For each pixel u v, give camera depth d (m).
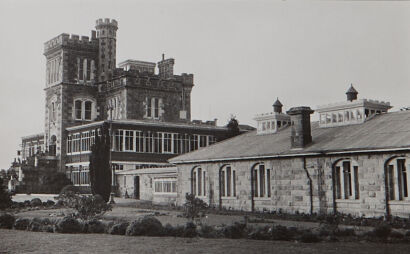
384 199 28.09
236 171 38.78
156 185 51.75
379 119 33.97
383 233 20.09
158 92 77.62
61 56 77.38
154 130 66.56
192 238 20.48
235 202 38.59
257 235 20.34
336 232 20.89
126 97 73.94
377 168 28.62
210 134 71.62
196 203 25.69
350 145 30.05
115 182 61.66
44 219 26.23
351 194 30.56
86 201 25.98
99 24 80.94
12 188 66.56
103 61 79.94
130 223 22.56
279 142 37.94
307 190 32.75
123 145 63.69
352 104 35.38
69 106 76.50
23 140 92.00
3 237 21.17
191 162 43.25
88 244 18.67
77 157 69.25
